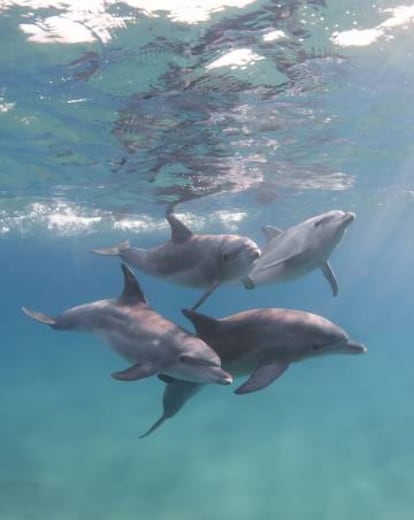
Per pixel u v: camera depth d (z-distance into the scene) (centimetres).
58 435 1809
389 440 1678
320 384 2675
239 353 604
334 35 841
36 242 3759
